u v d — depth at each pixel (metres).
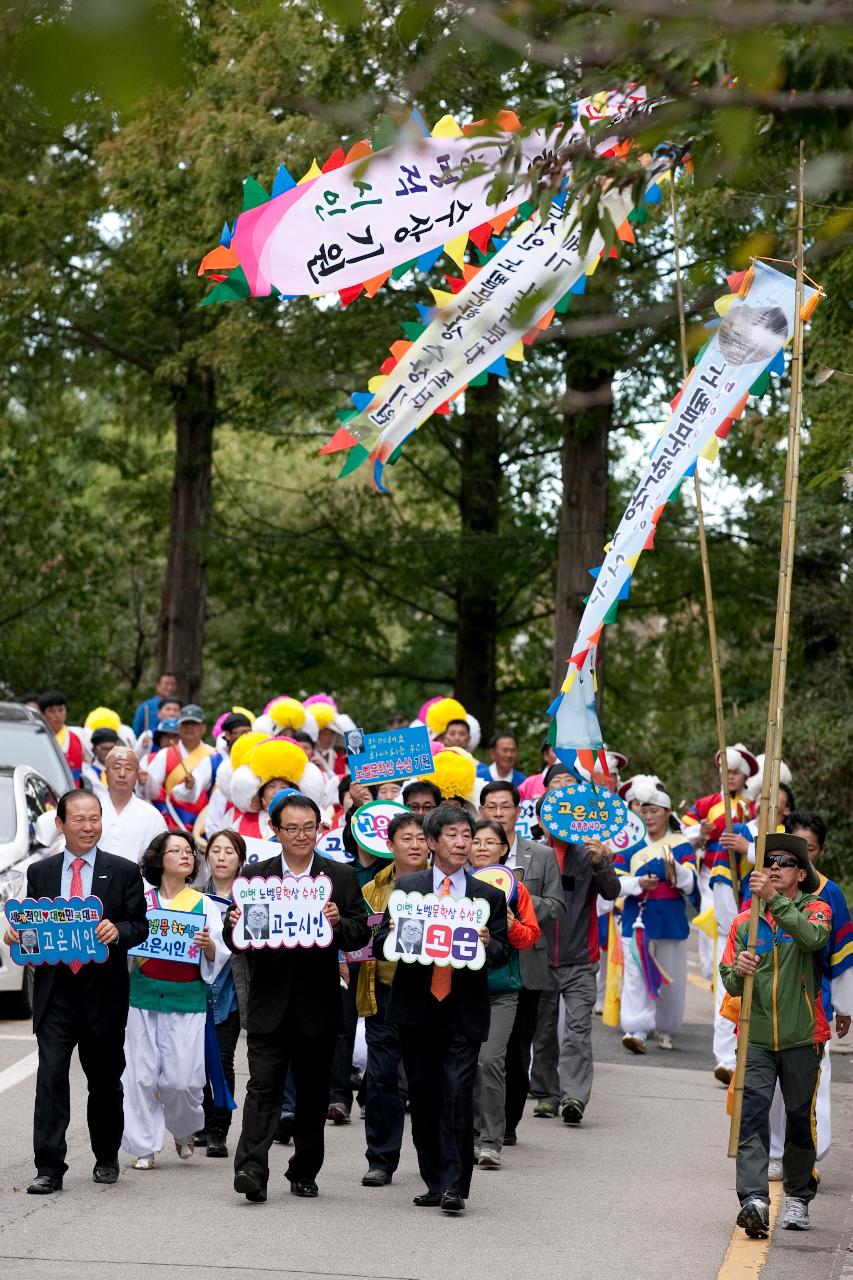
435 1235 14.27
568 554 44.78
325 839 20.08
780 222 21.03
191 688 56.50
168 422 61.06
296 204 15.06
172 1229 14.22
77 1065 22.52
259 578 62.03
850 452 29.14
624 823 20.55
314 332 44.34
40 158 51.00
